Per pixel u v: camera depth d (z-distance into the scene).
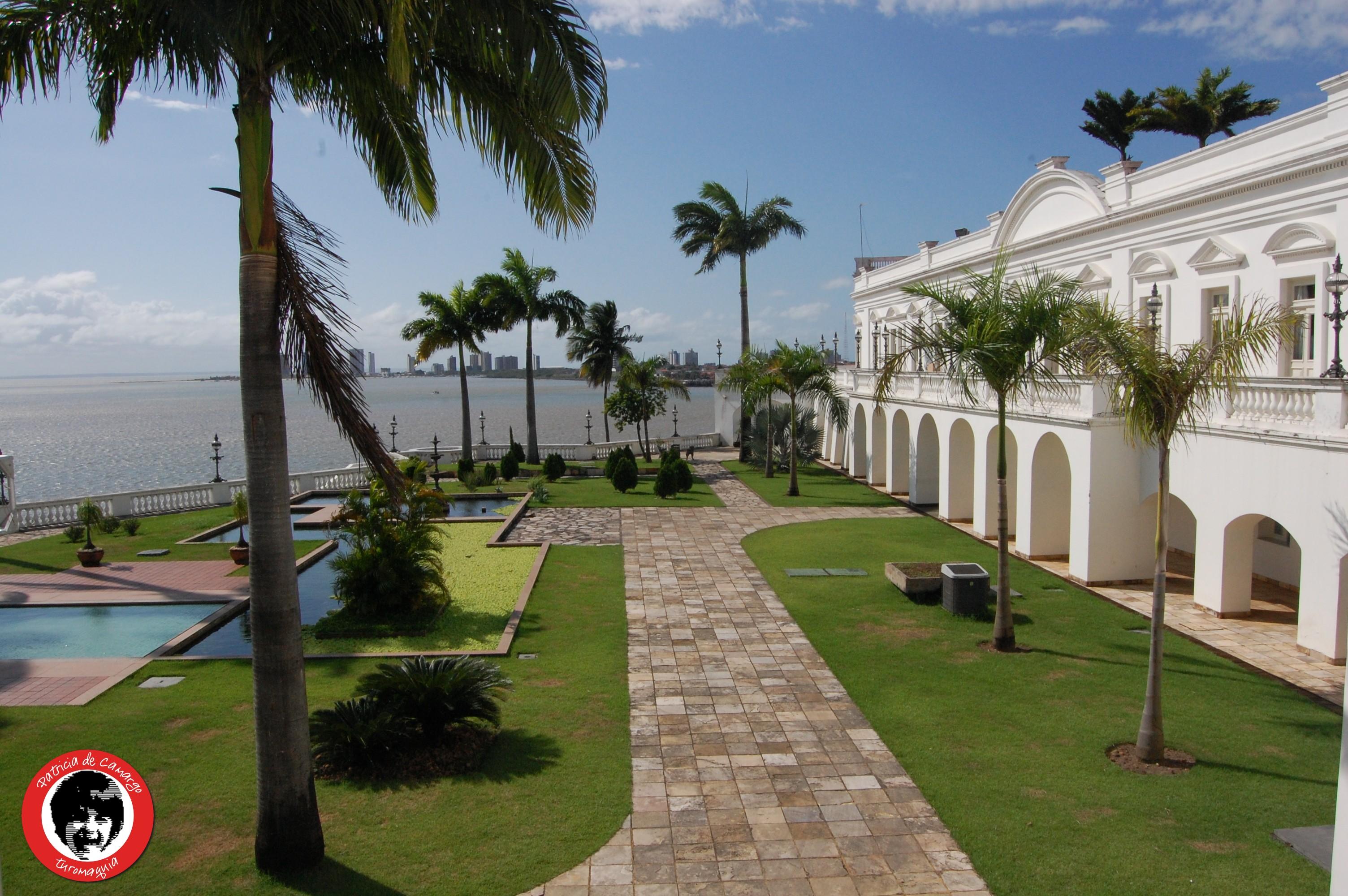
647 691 10.11
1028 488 17.17
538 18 6.23
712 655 11.43
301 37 6.05
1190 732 8.84
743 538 19.70
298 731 6.29
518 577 15.80
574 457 38.84
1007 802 7.41
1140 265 17.08
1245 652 11.39
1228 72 31.05
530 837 6.81
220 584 15.25
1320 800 7.39
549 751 8.40
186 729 8.70
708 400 199.25
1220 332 8.24
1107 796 7.50
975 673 10.71
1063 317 10.24
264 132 5.96
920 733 8.90
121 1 5.73
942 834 6.93
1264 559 15.28
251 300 6.01
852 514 23.28
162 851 6.50
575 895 6.07
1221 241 14.85
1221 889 6.09
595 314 40.31
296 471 44.56
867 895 6.09
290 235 6.31
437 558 14.45
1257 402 12.05
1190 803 7.35
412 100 7.20
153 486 38.12
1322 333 12.86
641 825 7.05
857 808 7.36
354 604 12.74
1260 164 13.97
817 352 26.44
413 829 6.90
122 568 16.69
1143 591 14.62
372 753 7.80
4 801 7.20
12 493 20.91
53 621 13.07
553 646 11.80
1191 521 17.14
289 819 6.23
